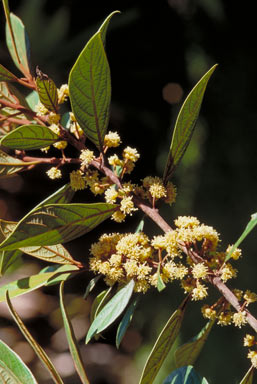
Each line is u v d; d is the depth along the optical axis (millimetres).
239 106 4316
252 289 3807
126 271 980
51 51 4203
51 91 1009
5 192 4605
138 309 4320
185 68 4680
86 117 973
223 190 4199
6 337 4195
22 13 4230
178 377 1044
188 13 4504
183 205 4297
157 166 4730
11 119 1115
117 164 1049
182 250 1012
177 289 4113
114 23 4484
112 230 4688
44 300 4480
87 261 4633
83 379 967
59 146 1047
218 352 3709
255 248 3916
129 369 4258
